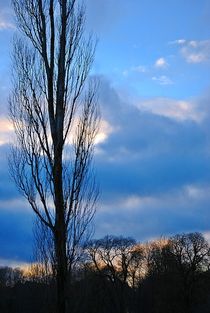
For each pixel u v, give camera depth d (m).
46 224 20.28
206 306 92.00
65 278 19.66
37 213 20.39
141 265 101.19
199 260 92.25
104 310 89.56
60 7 22.20
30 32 21.97
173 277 92.50
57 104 21.12
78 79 21.72
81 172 20.83
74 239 20.27
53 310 20.38
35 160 20.64
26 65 21.69
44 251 20.72
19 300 63.53
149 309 98.75
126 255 96.38
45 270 20.77
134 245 97.50
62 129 20.86
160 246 101.38
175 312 90.94
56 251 19.95
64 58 21.67
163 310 91.69
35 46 21.91
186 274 91.44
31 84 21.30
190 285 91.06
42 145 20.75
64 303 19.42
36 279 21.38
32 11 22.14
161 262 97.38
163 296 92.06
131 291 100.69
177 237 107.00
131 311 100.00
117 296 92.75
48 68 21.55
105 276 91.19
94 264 89.31
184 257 92.81
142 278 101.38
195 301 91.75
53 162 20.55
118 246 95.75
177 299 91.12
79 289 20.45
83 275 20.95
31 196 20.42
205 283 92.31
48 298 20.62
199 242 93.06
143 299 99.81
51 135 20.81
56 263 20.17
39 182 20.47
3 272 77.12
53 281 20.56
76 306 20.06
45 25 22.02
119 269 95.50
